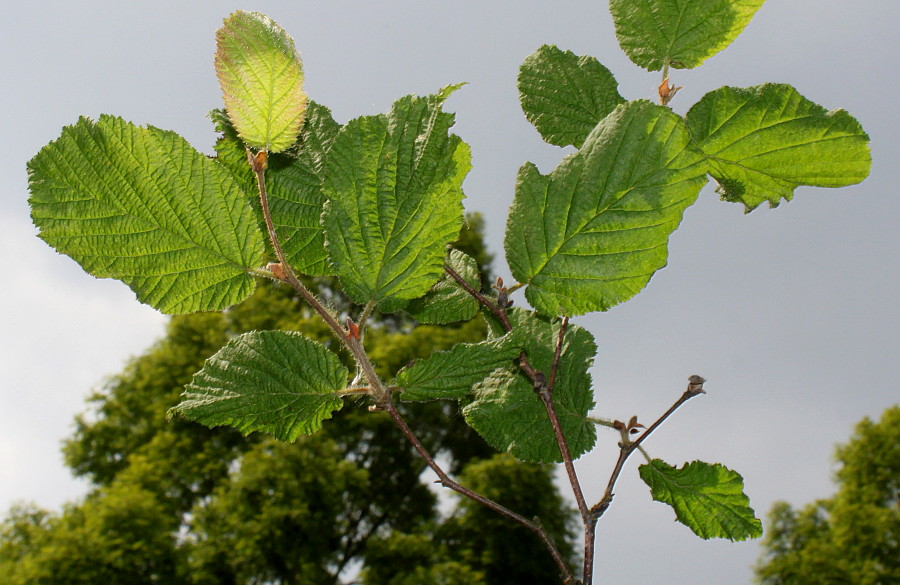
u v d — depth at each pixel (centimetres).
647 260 80
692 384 81
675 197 80
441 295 86
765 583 1136
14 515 935
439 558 930
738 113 82
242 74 77
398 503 1118
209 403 80
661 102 83
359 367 81
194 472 1052
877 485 1182
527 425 86
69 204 78
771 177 83
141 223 79
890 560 1059
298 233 82
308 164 83
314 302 80
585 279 81
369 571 930
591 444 86
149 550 826
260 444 1016
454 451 1141
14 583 782
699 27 83
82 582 771
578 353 87
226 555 912
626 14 83
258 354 81
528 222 81
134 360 1283
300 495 911
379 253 79
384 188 79
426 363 81
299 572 926
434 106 79
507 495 932
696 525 85
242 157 83
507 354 81
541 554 922
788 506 1227
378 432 1110
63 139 78
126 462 1188
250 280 80
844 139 82
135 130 78
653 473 85
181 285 79
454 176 79
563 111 85
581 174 80
